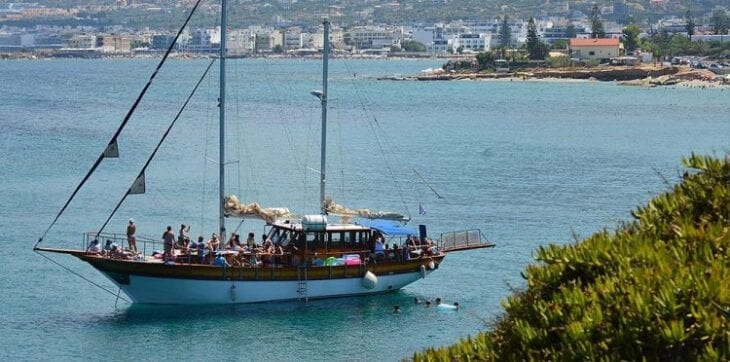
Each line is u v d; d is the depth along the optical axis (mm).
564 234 107312
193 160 162250
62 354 67625
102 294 81875
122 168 152500
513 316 30484
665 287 26250
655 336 25922
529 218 116500
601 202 127750
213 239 80375
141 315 76312
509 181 145875
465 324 75500
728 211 31375
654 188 139500
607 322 26938
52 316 75812
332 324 75000
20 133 199500
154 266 76625
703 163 33500
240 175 148125
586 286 29094
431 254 85250
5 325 73500
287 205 125000
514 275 89500
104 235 102750
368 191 136250
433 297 82500
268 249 80188
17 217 112875
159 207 120875
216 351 68688
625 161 171500
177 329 73125
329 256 81125
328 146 187000
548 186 141125
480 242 89750
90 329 72812
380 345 70562
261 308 78312
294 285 79688
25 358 66750
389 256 83125
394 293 83375
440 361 30781
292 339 71438
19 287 83438
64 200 124188
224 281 77938
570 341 27047
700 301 25859
